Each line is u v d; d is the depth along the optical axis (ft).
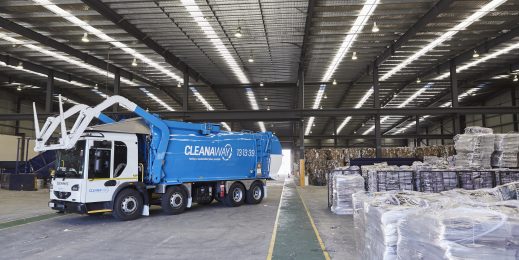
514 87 85.76
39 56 62.49
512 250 8.45
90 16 45.80
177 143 40.16
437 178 35.76
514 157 38.70
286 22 47.75
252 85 82.79
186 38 53.72
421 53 61.98
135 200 35.78
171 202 38.88
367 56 63.41
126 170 35.17
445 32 52.03
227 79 78.79
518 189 19.16
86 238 27.17
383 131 156.25
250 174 48.32
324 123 137.28
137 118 38.83
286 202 50.70
